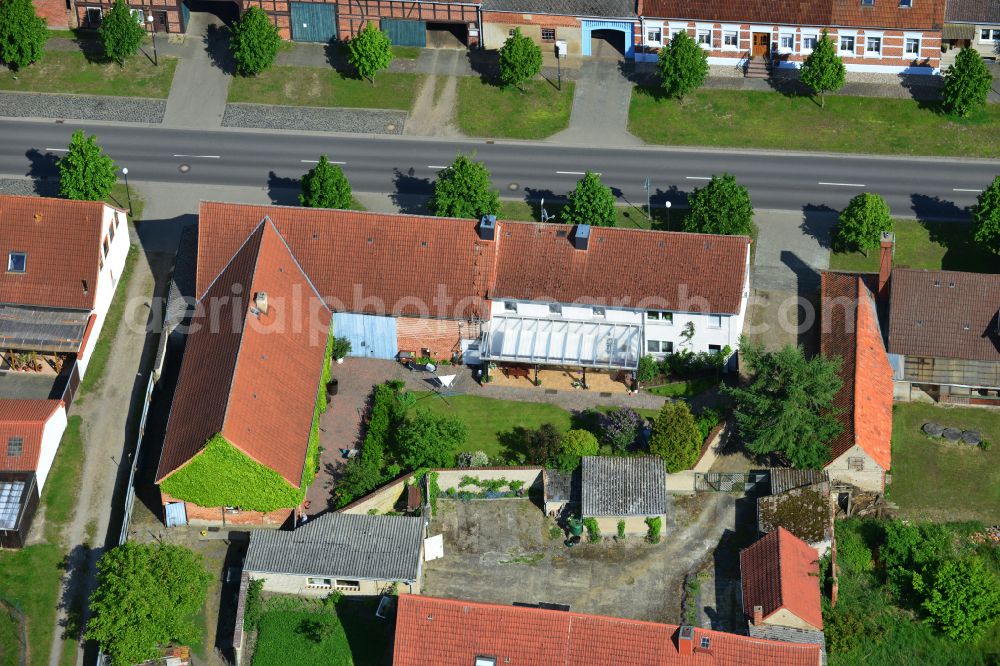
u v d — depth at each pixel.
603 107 148.62
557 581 111.44
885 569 112.31
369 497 113.12
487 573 111.94
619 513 112.00
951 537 114.44
